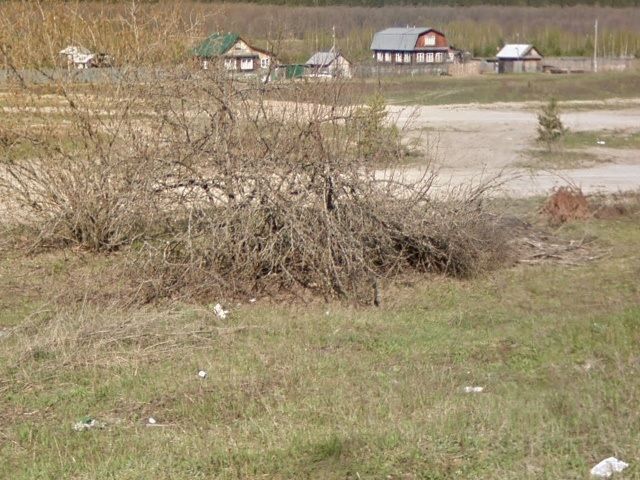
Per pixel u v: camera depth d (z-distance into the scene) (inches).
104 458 243.6
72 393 293.9
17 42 500.7
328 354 331.6
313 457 233.3
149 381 303.0
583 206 571.8
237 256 413.7
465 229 446.0
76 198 477.7
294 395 285.7
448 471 223.8
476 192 479.8
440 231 437.4
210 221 415.8
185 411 277.1
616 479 214.1
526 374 307.0
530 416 254.4
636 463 222.4
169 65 492.7
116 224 464.8
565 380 290.0
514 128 1075.3
